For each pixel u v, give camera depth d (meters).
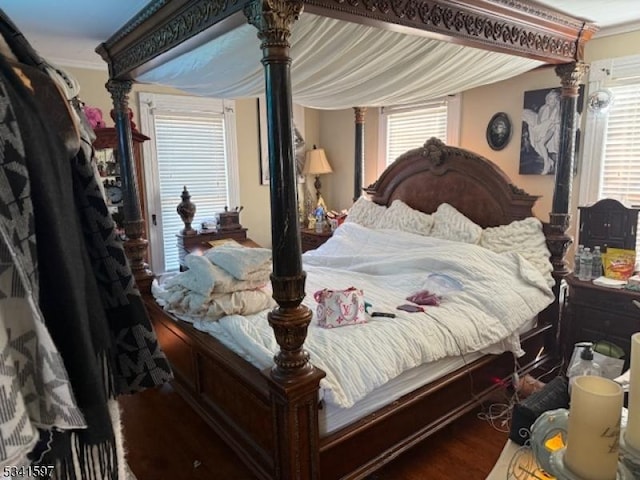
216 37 1.96
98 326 0.74
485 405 2.80
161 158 4.73
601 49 3.20
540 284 2.88
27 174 0.59
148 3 2.25
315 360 1.96
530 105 3.55
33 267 0.58
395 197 4.15
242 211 5.37
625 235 2.88
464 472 2.21
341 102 3.27
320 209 5.16
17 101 0.60
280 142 1.61
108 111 4.38
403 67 2.42
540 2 2.38
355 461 1.99
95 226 0.83
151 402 2.84
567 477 0.94
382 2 1.74
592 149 3.30
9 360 0.55
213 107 4.98
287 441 1.77
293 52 2.03
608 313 2.80
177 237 4.71
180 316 2.73
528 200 3.19
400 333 2.22
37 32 3.12
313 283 3.16
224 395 2.31
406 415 2.18
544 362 3.06
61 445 0.63
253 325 2.32
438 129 4.30
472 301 2.66
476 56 2.47
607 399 0.90
